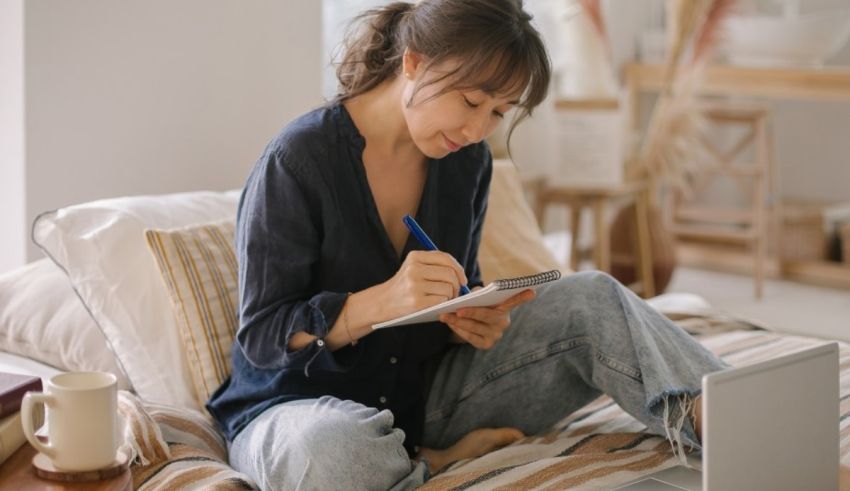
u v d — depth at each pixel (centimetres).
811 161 509
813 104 505
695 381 150
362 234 157
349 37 166
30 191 214
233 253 181
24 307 188
